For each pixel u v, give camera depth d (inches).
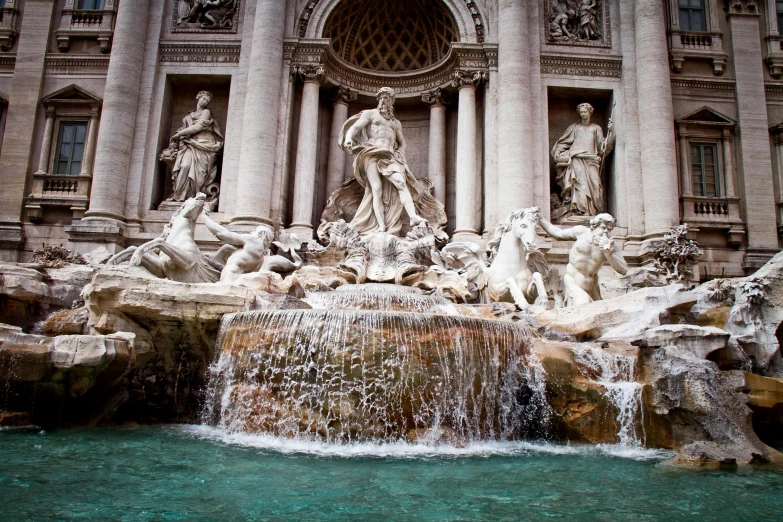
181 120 936.3
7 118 918.4
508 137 835.4
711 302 591.5
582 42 922.7
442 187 910.4
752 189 915.4
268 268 693.3
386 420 413.1
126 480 297.3
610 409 420.8
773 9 993.5
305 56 888.3
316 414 414.3
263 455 361.1
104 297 476.7
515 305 596.7
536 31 903.7
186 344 506.9
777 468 351.6
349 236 789.9
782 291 583.8
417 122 994.7
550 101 941.2
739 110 940.6
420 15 957.8
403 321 432.8
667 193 838.5
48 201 882.1
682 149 927.0
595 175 880.9
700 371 404.2
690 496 291.3
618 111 900.6
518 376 450.9
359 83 969.5
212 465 332.2
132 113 871.1
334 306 599.5
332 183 920.3
